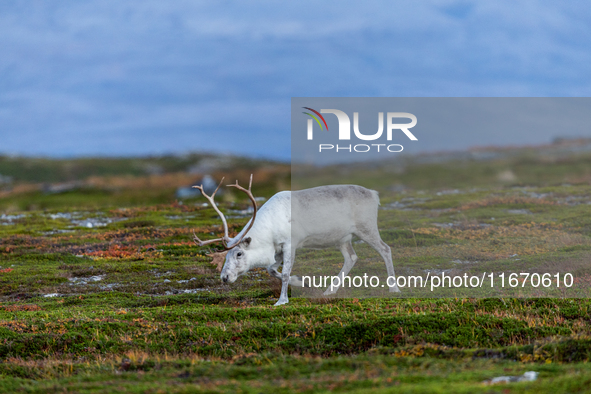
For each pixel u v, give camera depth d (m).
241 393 21.75
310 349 33.66
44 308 49.78
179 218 102.19
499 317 36.94
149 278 61.97
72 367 31.41
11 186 196.88
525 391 19.89
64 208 120.50
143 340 36.84
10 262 71.38
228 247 43.88
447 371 24.94
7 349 35.81
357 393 20.56
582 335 30.94
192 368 28.41
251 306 45.81
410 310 40.19
